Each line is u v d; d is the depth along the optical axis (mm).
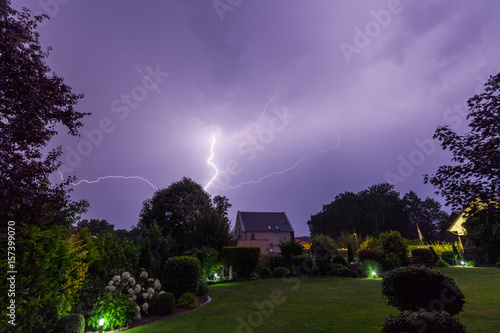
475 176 4547
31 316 4688
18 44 4562
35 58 5070
